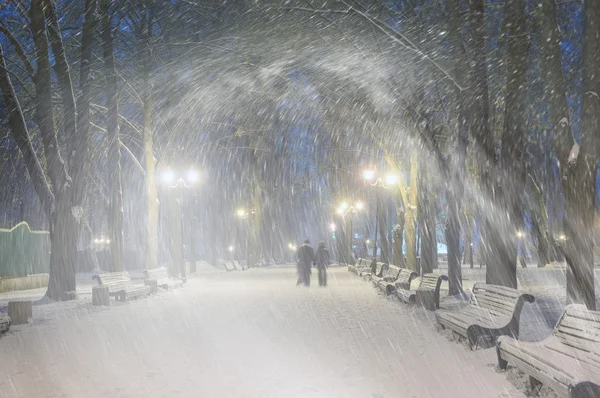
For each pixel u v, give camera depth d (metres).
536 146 22.14
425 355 8.21
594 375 4.96
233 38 21.95
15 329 11.89
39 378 7.09
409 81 17.19
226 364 7.82
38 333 11.28
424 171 27.39
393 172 26.39
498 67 14.97
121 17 23.05
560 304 13.93
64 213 19.91
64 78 20.19
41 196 20.06
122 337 10.59
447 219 18.44
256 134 38.78
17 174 34.44
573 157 9.94
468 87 13.90
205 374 7.20
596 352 5.54
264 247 62.34
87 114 20.62
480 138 13.66
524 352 6.17
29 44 21.03
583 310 6.30
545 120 17.02
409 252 26.92
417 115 17.66
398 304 16.08
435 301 14.23
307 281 24.80
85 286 29.12
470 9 14.02
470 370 7.14
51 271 19.67
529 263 51.59
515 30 12.28
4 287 26.23
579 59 14.32
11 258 27.34
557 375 5.09
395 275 21.47
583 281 9.86
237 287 24.94
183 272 30.55
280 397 6.04
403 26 16.17
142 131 30.78
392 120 22.70
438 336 9.99
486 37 15.98
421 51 15.38
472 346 8.38
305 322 12.34
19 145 19.78
